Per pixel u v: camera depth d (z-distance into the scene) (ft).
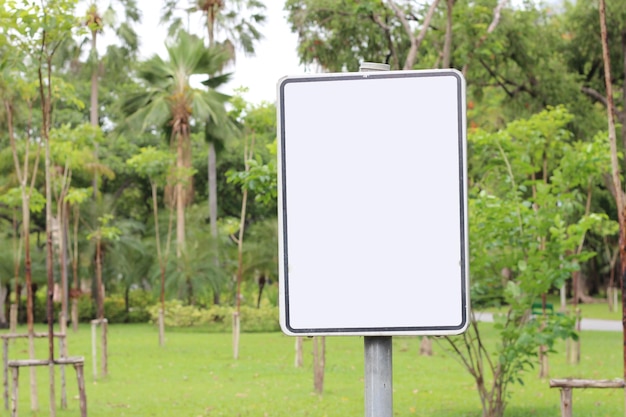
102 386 51.49
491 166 37.88
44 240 135.13
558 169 38.06
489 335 78.28
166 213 129.29
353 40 78.33
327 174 6.81
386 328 6.73
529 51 85.35
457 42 74.18
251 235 129.70
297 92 6.84
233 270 121.39
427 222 6.75
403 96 6.78
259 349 77.05
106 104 160.45
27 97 44.45
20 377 56.39
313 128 6.82
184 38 121.60
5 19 32.50
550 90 88.48
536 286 33.27
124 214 152.66
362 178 6.79
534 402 43.11
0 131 68.03
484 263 34.81
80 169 103.14
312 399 45.37
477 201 34.55
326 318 6.79
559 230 33.45
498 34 81.35
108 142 147.95
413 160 6.75
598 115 91.30
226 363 64.64
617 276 161.58
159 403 44.34
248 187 35.17
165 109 119.34
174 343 84.23
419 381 51.98
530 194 80.94
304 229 6.81
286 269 6.81
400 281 6.73
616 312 129.39
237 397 46.37
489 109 96.27
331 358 66.85
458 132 6.75
